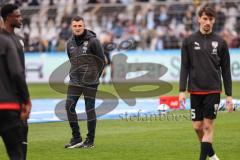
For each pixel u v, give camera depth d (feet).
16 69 57.11
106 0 255.70
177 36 236.63
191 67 73.67
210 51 72.49
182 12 241.76
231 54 217.15
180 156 82.17
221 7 238.07
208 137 73.15
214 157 74.13
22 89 57.62
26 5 254.68
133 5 248.93
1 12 63.87
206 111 73.10
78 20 90.07
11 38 60.59
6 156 83.41
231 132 102.47
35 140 97.71
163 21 241.76
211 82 72.59
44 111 138.21
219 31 234.99
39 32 245.45
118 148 88.99
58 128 111.55
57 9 252.01
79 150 87.92
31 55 232.94
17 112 58.44
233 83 208.74
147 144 92.02
